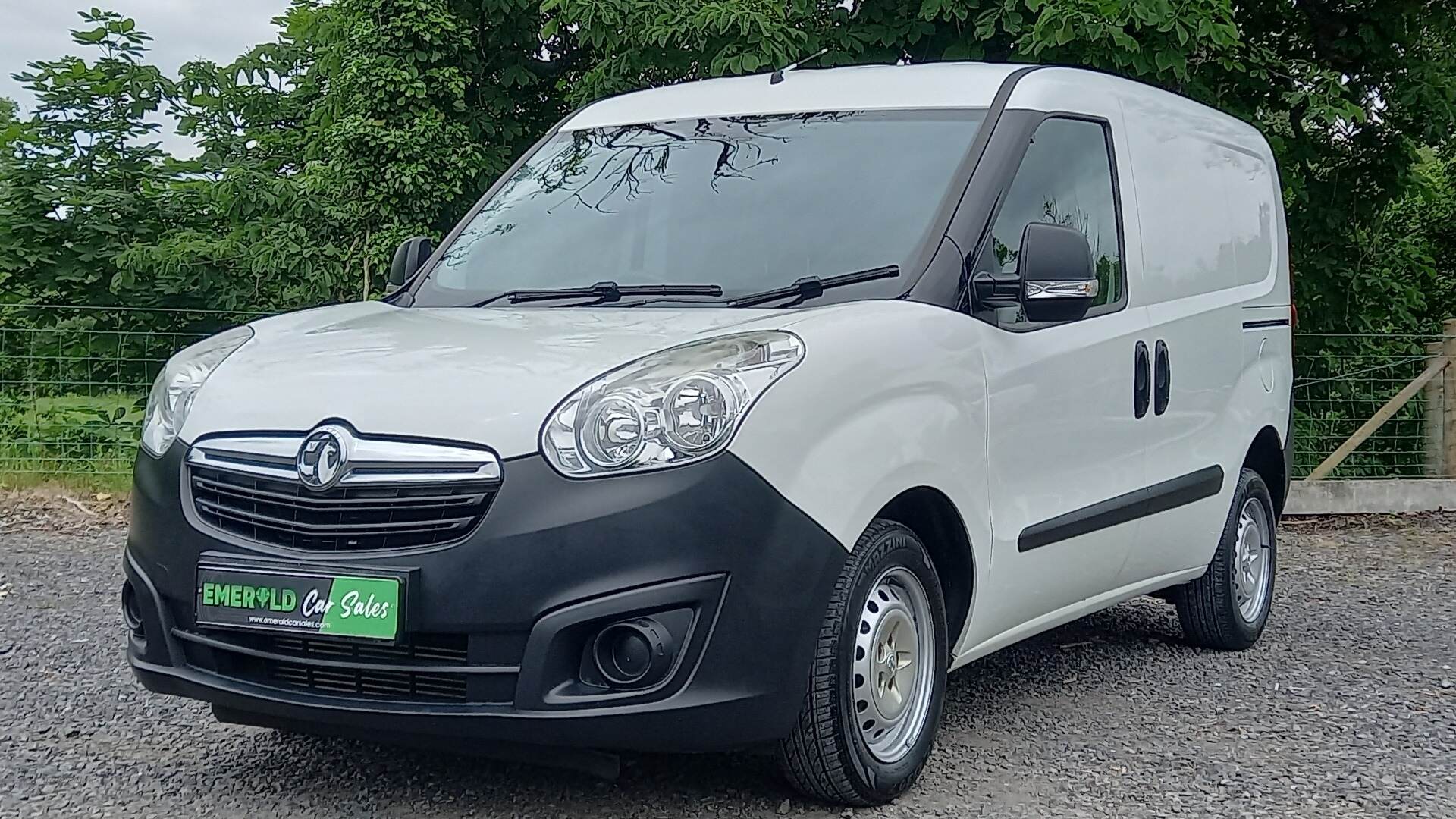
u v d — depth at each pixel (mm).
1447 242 16750
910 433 3881
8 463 11211
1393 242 15078
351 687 3561
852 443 3691
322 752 4461
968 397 4141
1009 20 10898
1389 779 4312
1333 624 6852
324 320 4418
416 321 4273
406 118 14023
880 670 3932
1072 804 4016
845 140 4730
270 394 3717
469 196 14281
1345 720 5031
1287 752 4602
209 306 15438
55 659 5750
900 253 4277
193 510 3707
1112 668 5828
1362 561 8875
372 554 3436
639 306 4305
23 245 15227
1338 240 13781
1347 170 13773
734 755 4387
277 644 3615
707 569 3393
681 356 3578
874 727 3924
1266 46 12922
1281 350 6531
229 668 3691
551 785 4117
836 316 3871
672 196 4734
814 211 4477
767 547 3465
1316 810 4012
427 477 3418
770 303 4148
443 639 3434
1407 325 14188
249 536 3604
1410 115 13242
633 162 4988
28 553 8398
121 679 5426
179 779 4188
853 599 3727
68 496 10508
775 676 3520
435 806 3936
